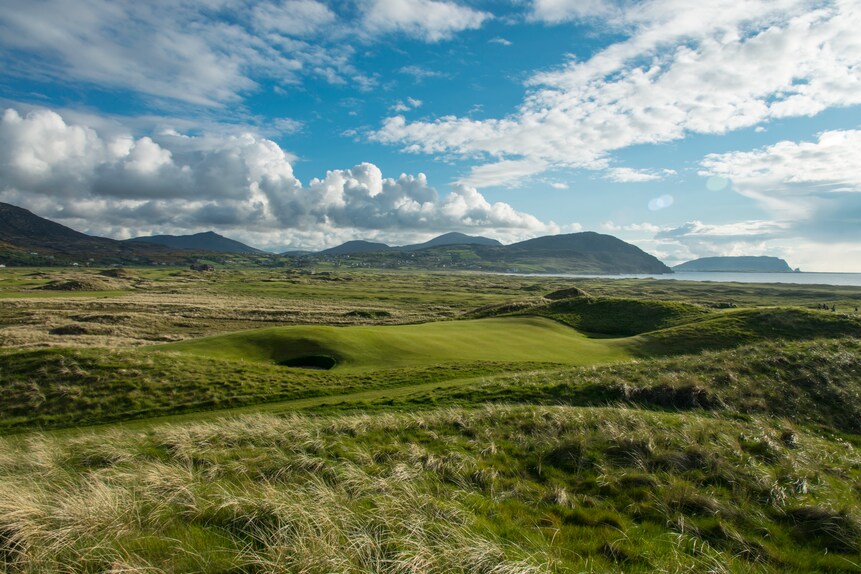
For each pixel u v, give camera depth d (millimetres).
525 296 139875
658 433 12531
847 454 12891
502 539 7414
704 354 25000
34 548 6504
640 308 65625
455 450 11969
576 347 43875
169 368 27000
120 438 14398
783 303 130750
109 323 66500
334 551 6500
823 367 19953
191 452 11844
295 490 8969
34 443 14555
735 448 11672
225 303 100812
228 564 6238
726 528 8016
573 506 8844
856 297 154250
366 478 9688
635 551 7215
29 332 56219
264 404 22734
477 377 28234
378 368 32125
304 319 80125
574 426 13422
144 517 7652
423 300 127438
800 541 7938
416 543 6770
